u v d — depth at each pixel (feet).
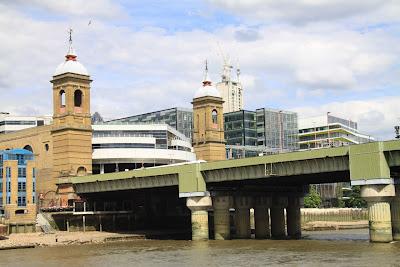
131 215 486.79
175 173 384.27
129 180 422.00
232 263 231.71
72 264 250.16
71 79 499.10
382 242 287.69
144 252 296.30
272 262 230.48
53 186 495.41
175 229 495.82
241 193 394.11
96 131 568.82
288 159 324.60
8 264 256.52
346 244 301.02
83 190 466.70
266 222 415.85
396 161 284.20
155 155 546.26
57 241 372.79
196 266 226.38
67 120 494.59
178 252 289.74
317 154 312.09
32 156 451.12
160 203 517.96
